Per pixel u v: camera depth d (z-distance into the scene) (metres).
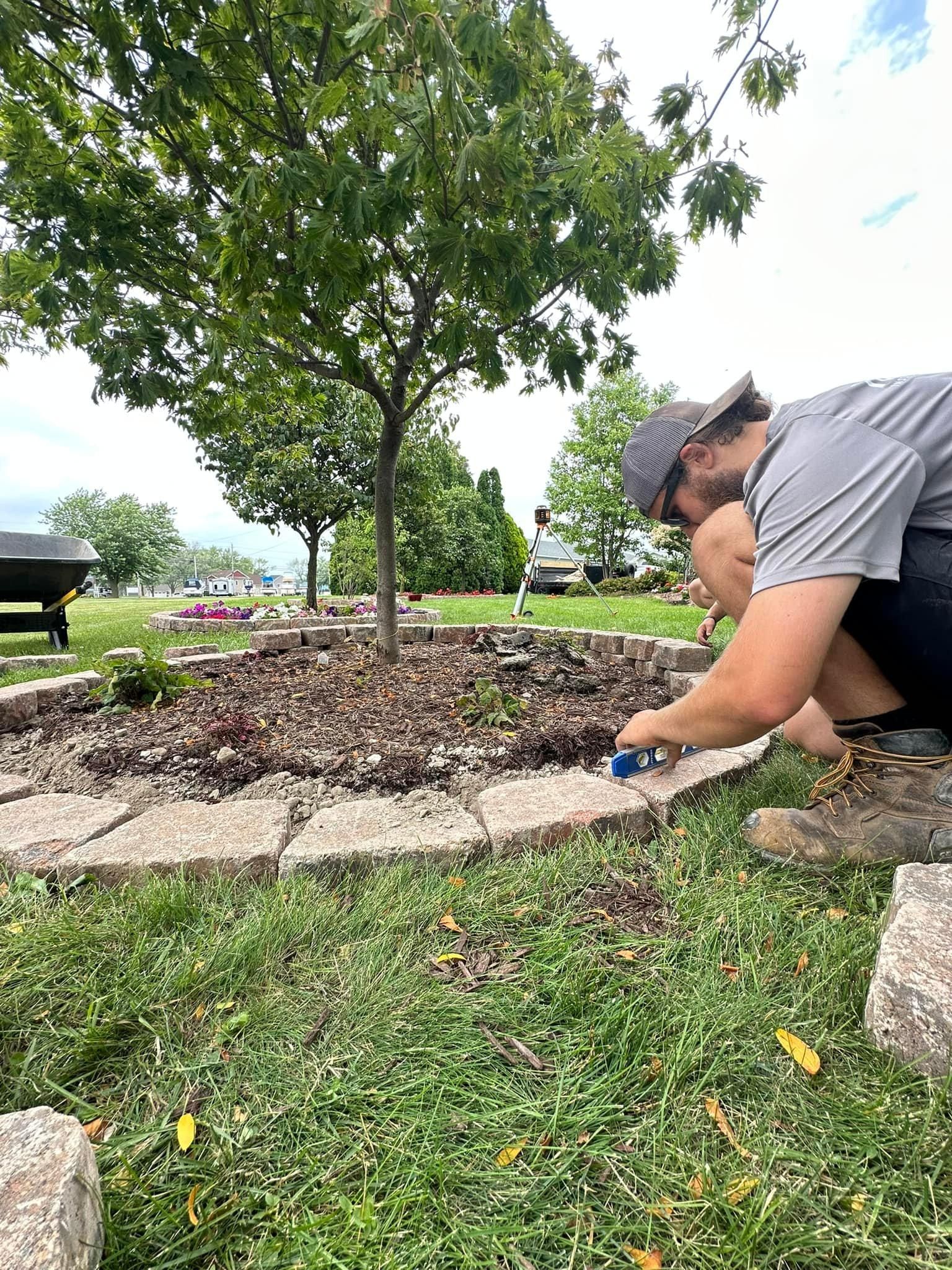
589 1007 0.86
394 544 2.89
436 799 1.59
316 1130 0.69
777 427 0.96
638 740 1.32
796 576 0.84
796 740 1.58
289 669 3.04
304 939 1.02
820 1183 0.61
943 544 0.93
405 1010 0.87
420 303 2.31
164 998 0.89
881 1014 0.76
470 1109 0.71
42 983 0.91
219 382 2.59
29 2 1.34
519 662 2.84
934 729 1.10
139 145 1.97
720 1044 0.78
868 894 1.09
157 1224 0.59
